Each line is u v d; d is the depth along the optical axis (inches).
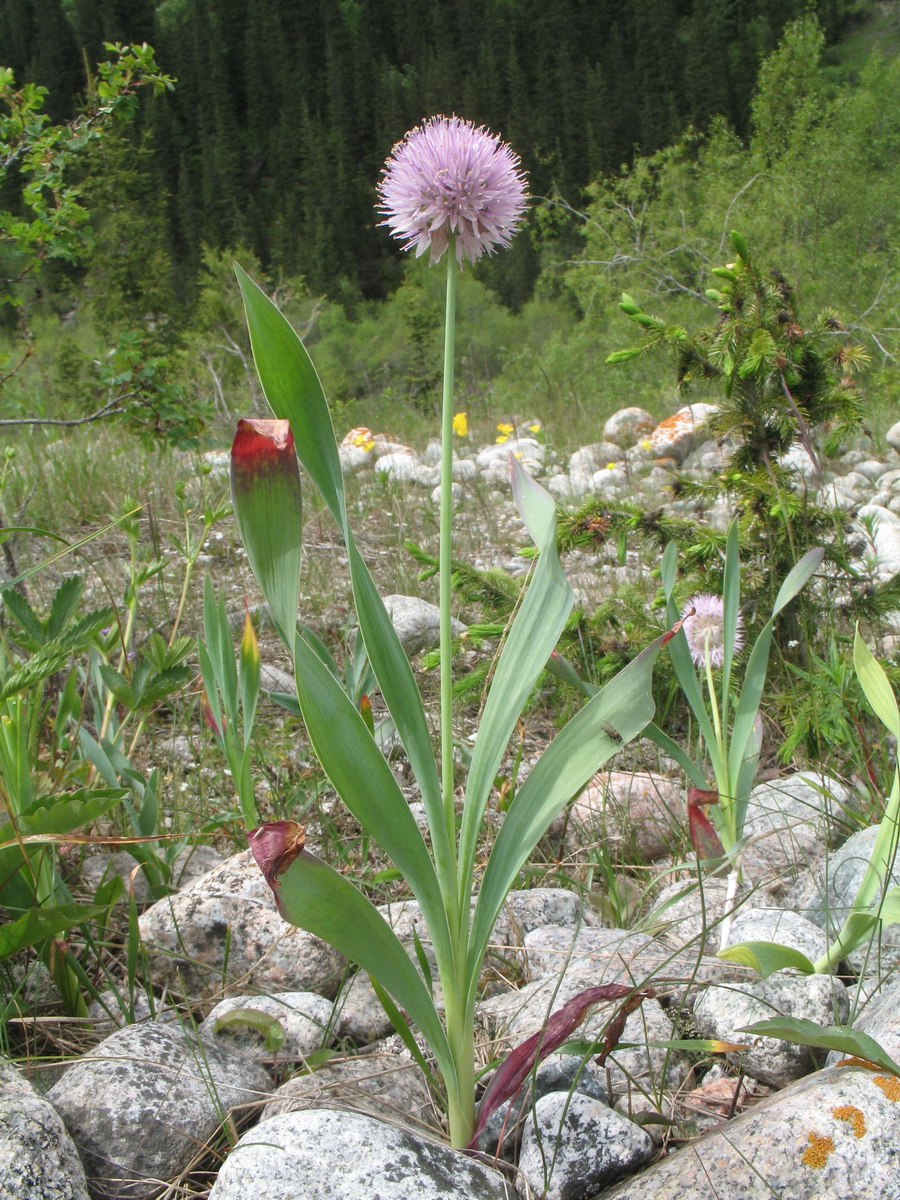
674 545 26.0
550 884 28.5
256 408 126.0
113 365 55.1
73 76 813.9
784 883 27.0
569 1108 19.0
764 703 36.7
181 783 32.5
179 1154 18.7
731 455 40.2
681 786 32.6
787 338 36.6
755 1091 20.4
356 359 258.2
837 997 21.0
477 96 691.4
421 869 18.0
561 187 500.4
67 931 24.0
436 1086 20.4
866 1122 17.0
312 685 17.2
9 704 24.3
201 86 823.1
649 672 18.5
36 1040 21.7
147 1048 20.2
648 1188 17.3
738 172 171.5
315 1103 19.5
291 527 16.7
